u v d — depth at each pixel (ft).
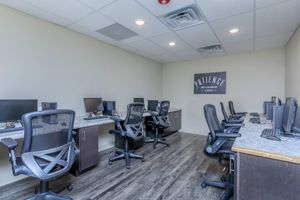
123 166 8.94
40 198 5.27
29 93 8.00
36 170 4.45
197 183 7.27
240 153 4.36
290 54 10.64
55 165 4.88
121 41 11.59
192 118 16.90
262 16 7.84
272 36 10.35
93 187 6.89
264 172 4.05
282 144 4.71
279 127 6.57
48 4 7.05
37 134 4.67
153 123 12.70
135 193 6.51
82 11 7.59
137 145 11.80
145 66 16.14
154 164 9.25
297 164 3.68
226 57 14.98
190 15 7.82
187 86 17.25
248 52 13.91
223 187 6.53
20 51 7.68
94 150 8.49
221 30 9.49
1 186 6.96
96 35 10.57
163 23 8.69
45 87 8.63
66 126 5.35
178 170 8.52
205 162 9.54
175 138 14.88
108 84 12.31
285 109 6.06
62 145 5.23
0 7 7.07
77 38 10.15
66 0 6.75
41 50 8.46
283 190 3.83
